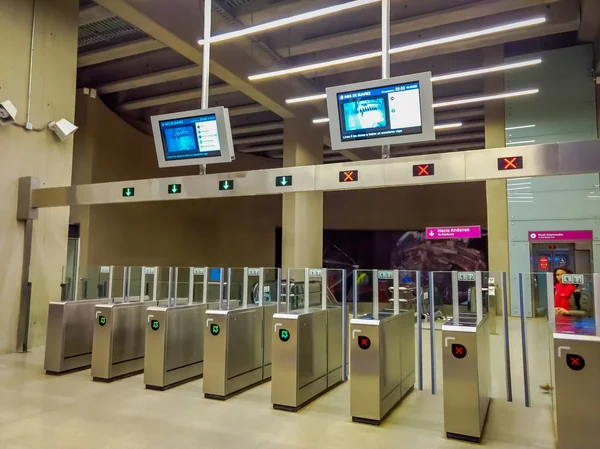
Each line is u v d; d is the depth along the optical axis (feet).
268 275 20.92
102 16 30.17
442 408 15.29
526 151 14.53
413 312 18.24
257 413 14.55
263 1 30.48
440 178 15.55
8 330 22.90
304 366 15.46
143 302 20.15
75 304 19.88
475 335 12.58
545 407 15.43
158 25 26.66
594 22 30.86
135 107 46.24
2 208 22.67
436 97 44.19
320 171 17.43
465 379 12.59
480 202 57.98
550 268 34.83
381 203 62.39
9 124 23.00
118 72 41.09
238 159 62.64
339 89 16.71
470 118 48.75
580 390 11.22
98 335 18.37
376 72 41.93
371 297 19.07
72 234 41.14
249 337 17.62
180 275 25.53
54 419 13.75
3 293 22.66
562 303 15.34
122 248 44.62
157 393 16.62
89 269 26.78
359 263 64.49
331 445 11.99
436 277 24.31
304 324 15.55
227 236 58.59
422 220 60.59
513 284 35.32
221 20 30.68
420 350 17.90
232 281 21.07
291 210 41.16
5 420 13.61
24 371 19.48
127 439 12.26
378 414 13.60
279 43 35.09
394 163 16.26
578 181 34.60
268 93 36.63
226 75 32.73
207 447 11.78
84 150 40.73
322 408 15.15
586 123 34.91
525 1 28.30
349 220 63.72
